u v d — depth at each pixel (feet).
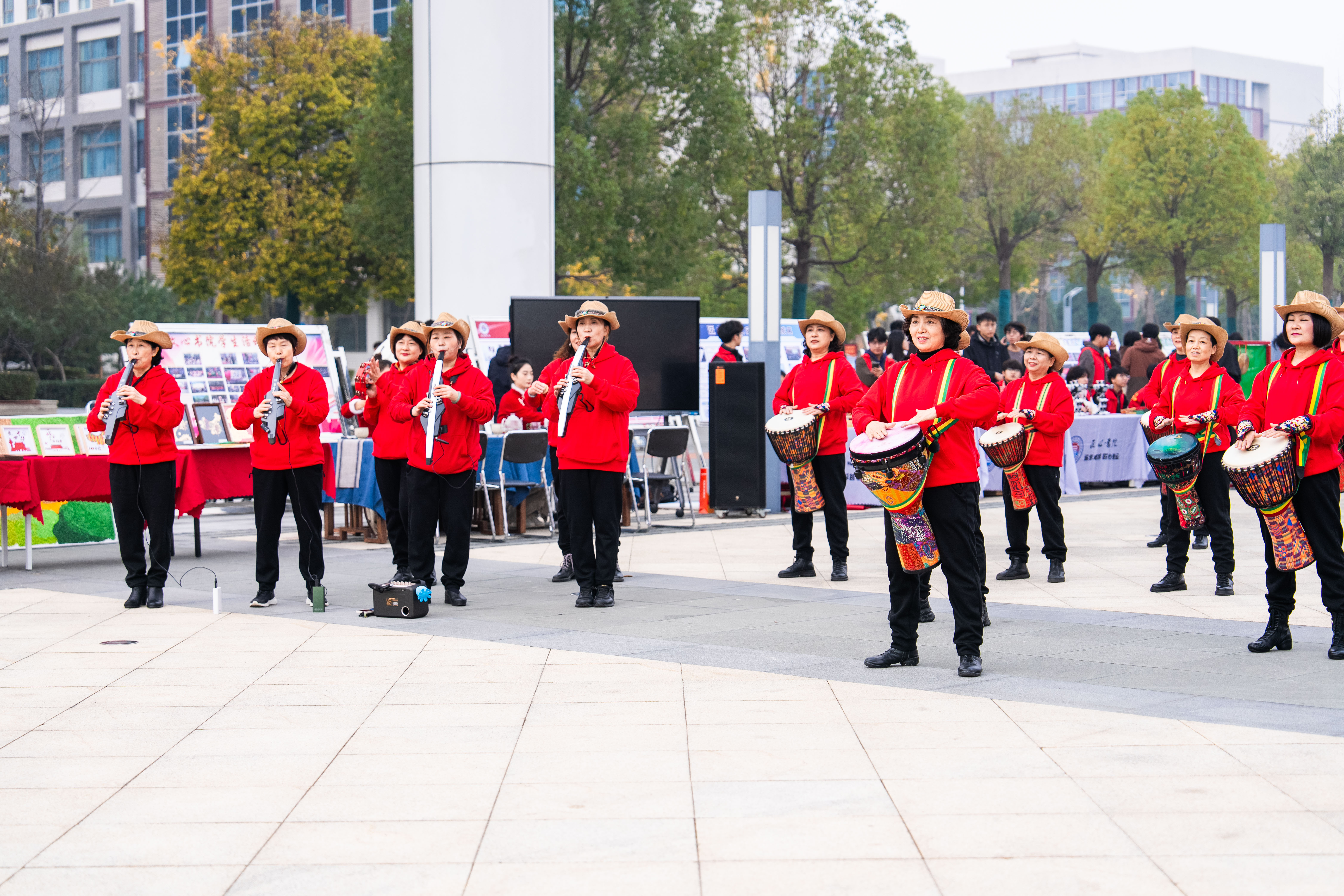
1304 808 14.39
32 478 35.27
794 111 122.11
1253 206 150.41
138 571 28.91
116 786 15.81
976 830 13.83
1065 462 55.11
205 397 48.03
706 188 108.68
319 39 135.13
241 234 129.49
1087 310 226.99
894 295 127.95
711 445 47.34
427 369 29.04
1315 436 21.97
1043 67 419.54
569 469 28.40
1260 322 65.05
